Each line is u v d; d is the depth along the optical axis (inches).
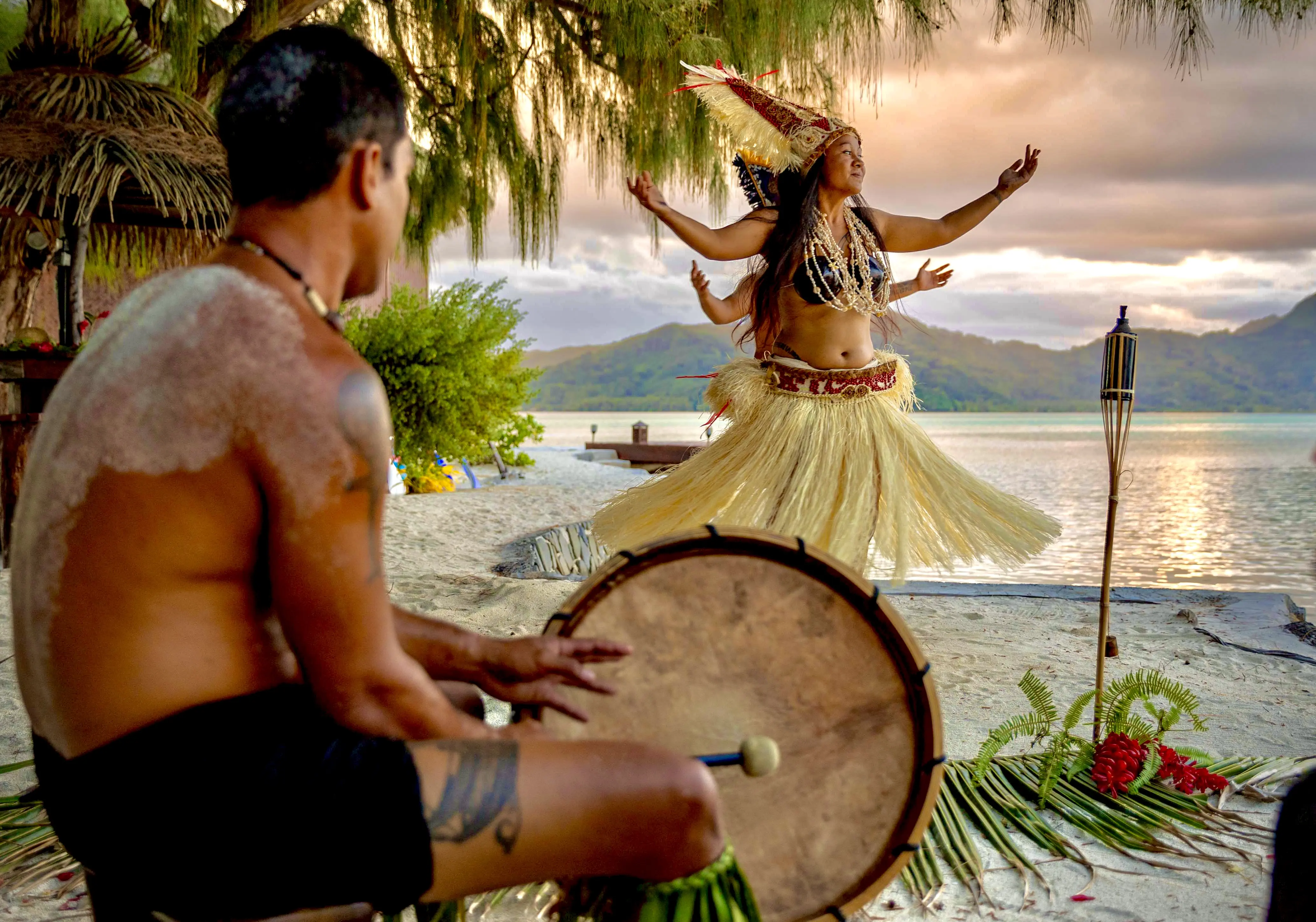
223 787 48.0
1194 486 1077.1
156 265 347.3
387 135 53.7
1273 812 104.2
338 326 53.3
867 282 136.1
